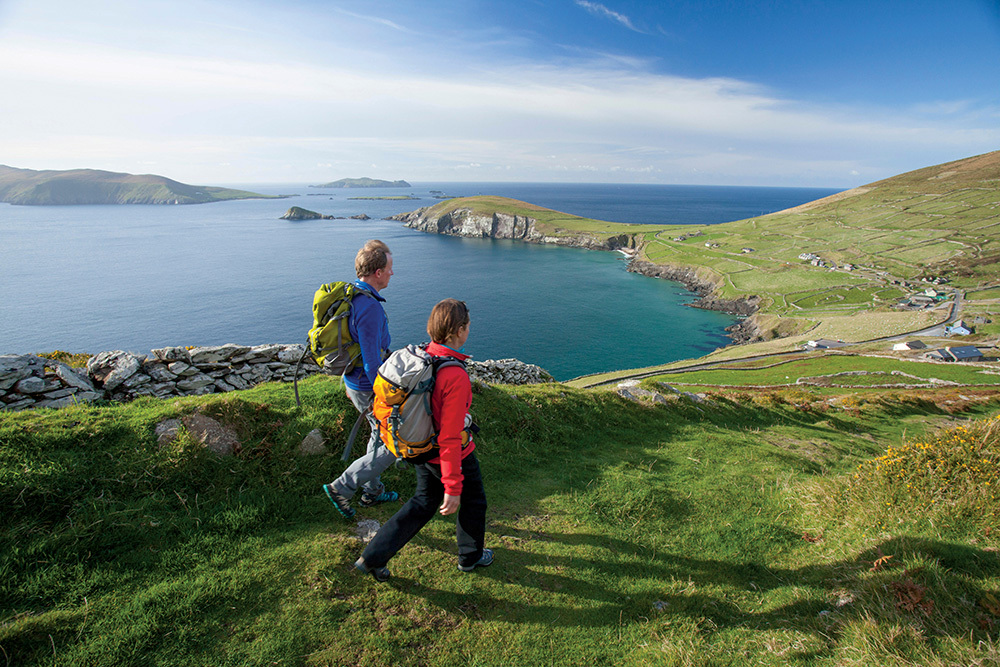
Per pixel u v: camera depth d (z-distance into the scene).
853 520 5.05
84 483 4.04
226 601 3.37
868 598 3.70
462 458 3.76
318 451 5.21
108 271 138.25
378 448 4.10
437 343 3.49
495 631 3.44
